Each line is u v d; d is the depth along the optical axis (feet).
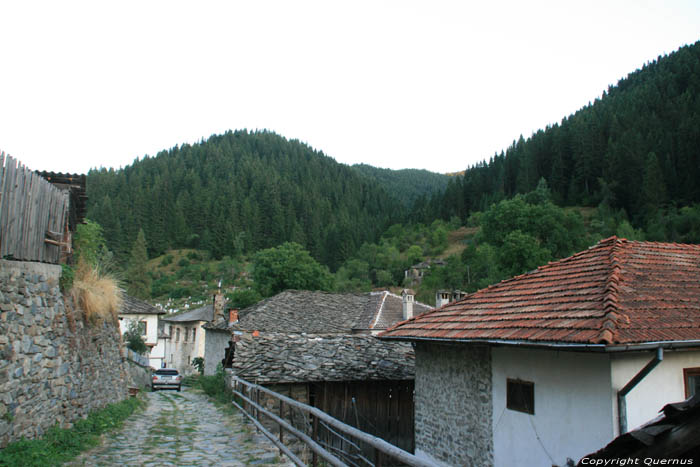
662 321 22.62
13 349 23.49
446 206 437.99
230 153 610.24
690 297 25.99
